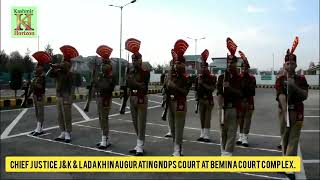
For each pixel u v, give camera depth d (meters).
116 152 7.37
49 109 15.74
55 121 11.69
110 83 7.58
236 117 6.27
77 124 11.31
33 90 9.14
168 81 6.88
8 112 14.30
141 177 5.74
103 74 7.57
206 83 8.76
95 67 7.82
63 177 5.66
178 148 6.82
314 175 6.27
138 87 7.04
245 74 8.21
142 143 7.20
